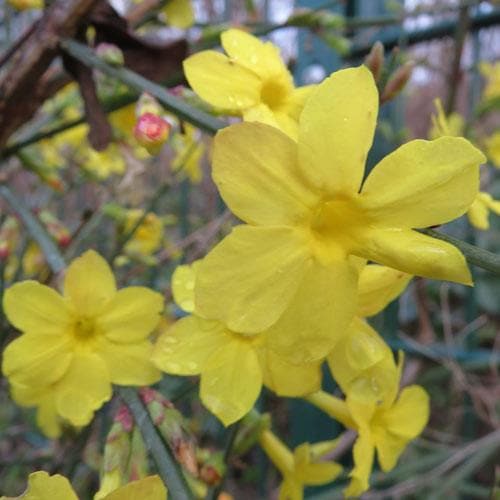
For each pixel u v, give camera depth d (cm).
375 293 7
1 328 11
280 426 21
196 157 13
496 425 17
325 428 15
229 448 8
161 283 18
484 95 18
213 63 7
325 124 5
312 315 6
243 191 5
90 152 15
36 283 8
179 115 7
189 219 21
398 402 8
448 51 20
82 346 8
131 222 13
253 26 13
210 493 8
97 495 7
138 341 8
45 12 9
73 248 12
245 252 5
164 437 7
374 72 8
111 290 8
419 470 19
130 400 7
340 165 5
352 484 8
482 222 8
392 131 17
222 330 7
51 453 15
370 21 14
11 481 16
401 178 6
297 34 17
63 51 9
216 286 5
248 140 5
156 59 10
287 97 8
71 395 8
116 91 10
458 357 17
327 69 17
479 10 18
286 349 6
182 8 11
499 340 20
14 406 20
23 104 10
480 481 22
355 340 7
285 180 5
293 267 5
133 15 11
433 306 24
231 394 7
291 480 9
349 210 6
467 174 5
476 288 22
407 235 6
